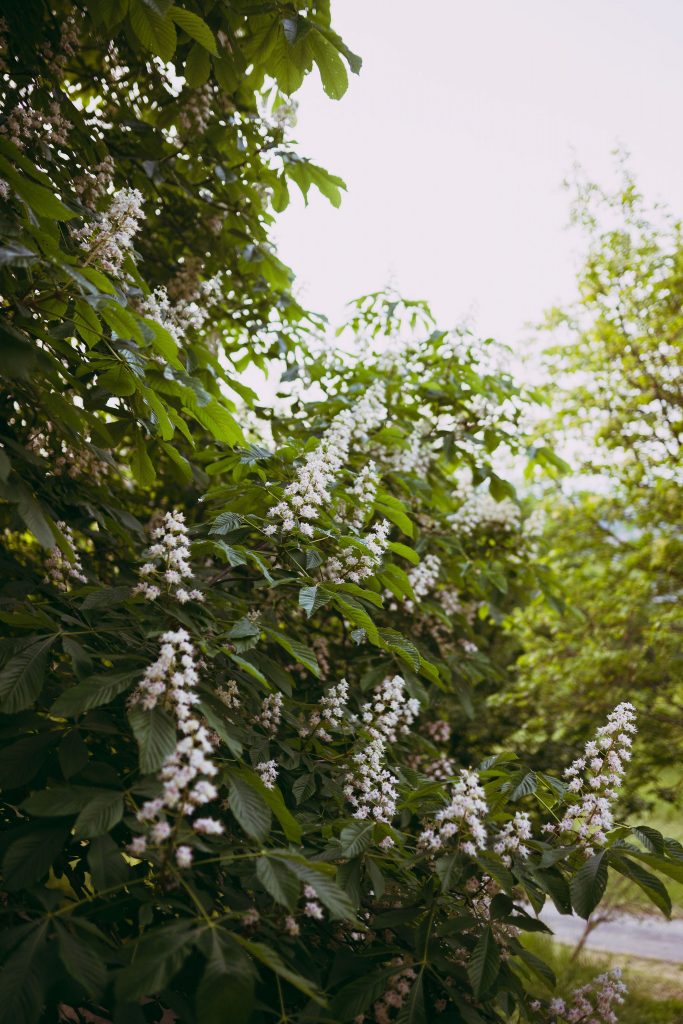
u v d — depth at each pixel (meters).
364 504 3.23
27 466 3.15
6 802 2.68
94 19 2.71
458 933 2.70
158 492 5.22
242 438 3.21
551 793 2.82
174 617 2.52
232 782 2.12
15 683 2.17
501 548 5.60
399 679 3.19
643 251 8.43
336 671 4.71
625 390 8.49
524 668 8.12
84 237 2.89
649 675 7.52
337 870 2.47
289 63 3.04
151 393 2.80
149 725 1.96
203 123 4.09
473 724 7.16
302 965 2.38
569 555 8.37
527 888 2.46
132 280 3.31
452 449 4.82
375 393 4.59
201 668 2.72
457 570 4.98
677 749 7.34
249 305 5.25
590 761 2.69
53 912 1.90
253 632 2.48
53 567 3.01
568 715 7.51
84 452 3.51
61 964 1.81
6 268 2.44
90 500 3.50
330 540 3.04
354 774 3.00
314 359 5.29
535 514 5.62
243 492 3.15
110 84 4.46
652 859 2.29
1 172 2.21
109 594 2.43
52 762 2.26
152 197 4.66
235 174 4.51
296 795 2.84
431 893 2.64
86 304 2.57
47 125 3.19
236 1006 1.67
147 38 2.71
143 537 3.55
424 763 4.81
